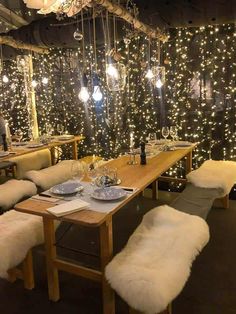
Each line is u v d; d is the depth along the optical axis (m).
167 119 4.36
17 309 2.19
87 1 2.08
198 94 4.11
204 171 3.46
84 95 3.02
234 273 2.50
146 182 2.44
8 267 2.11
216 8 3.10
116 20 3.50
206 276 2.47
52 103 5.41
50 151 5.04
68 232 3.26
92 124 5.09
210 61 3.95
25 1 1.88
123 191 2.20
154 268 1.78
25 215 2.48
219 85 3.97
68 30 3.92
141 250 1.97
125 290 1.69
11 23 4.96
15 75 5.70
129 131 4.66
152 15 3.37
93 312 2.14
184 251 1.93
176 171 4.41
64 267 2.19
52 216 1.91
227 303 2.17
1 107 5.97
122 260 1.88
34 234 2.30
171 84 4.22
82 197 2.17
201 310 2.11
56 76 5.26
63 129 5.21
